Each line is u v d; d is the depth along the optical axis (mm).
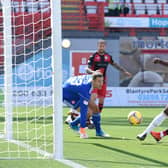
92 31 70812
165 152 21859
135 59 70750
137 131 31359
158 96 63719
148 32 72938
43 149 22141
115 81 69062
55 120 19656
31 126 33344
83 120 27062
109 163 18609
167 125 36625
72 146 23734
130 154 21188
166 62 24969
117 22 72750
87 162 18812
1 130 30703
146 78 70812
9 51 26203
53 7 19547
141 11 76938
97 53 34031
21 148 22578
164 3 75938
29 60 54188
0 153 21031
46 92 36562
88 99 26766
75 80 27344
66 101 28531
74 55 66688
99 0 77938
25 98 46500
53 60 19531
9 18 26172
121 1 77625
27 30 57688
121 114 48031
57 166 17844
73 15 72625
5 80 26297
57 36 19531
